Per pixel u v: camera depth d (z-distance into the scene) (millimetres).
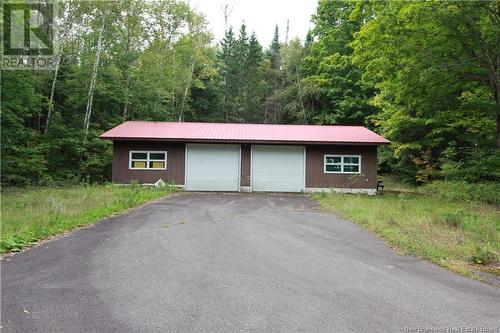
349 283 4758
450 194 13367
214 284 4645
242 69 43719
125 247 6512
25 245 6508
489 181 14680
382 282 4816
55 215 8836
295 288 4539
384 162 26328
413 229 7934
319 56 33594
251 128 20891
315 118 33156
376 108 29016
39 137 20000
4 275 4926
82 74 21672
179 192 17609
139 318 3637
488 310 3945
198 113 38188
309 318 3678
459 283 4812
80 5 21250
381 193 18484
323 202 13586
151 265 5449
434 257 5992
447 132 20000
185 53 30922
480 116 16234
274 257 5969
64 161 21016
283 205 13070
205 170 18969
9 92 16062
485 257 5777
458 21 11961
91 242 6867
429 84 13648
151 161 18797
